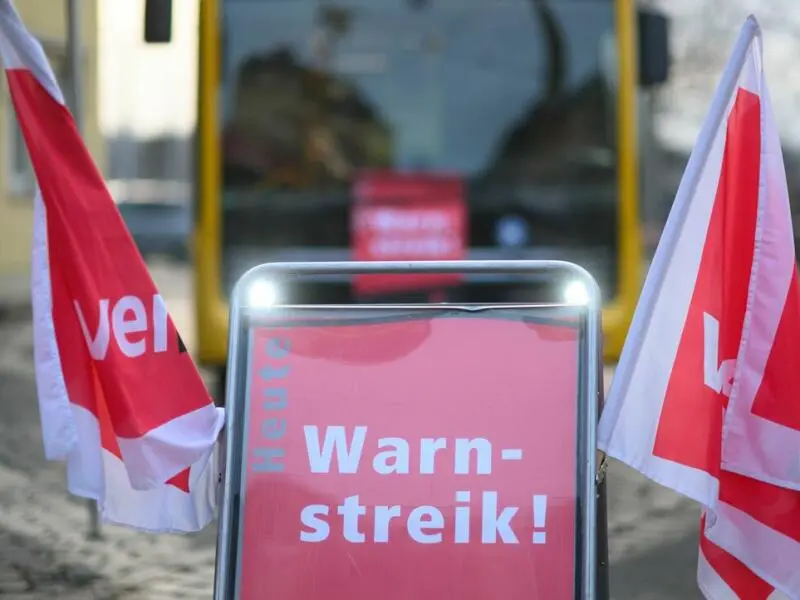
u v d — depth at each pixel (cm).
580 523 469
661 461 465
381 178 1125
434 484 475
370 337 491
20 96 473
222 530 473
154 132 4978
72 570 725
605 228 1122
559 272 493
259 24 1128
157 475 468
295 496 477
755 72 468
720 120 467
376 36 1127
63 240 469
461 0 1127
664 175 3092
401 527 472
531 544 468
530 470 474
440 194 1123
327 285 995
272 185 1126
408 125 1127
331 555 471
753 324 463
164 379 479
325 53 1127
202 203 1123
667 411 466
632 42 1128
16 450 1082
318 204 1123
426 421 481
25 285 2439
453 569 468
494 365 486
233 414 484
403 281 1003
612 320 1109
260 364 489
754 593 478
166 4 1021
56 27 2448
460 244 1123
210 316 1117
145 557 753
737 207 468
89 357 480
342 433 481
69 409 479
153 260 3703
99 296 469
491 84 1127
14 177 2453
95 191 477
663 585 705
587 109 1126
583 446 475
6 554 755
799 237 2325
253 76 1128
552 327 488
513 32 1127
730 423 461
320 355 490
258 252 1123
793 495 464
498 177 1123
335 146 1127
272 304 495
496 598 465
